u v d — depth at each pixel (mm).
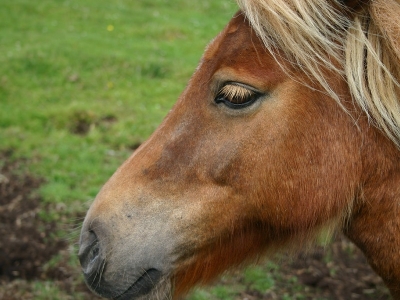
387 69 1979
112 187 2219
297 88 2039
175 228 2145
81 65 8711
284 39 1980
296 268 4438
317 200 2117
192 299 3998
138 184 2178
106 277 2172
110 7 12438
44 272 4320
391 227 2160
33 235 4758
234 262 2371
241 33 2082
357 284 4234
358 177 2123
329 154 2080
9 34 9969
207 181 2135
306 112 2049
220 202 2145
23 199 5320
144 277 2174
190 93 2154
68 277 4277
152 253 2145
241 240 2295
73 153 6242
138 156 2230
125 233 2150
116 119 7184
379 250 2225
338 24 2021
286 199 2123
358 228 2244
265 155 2076
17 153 6191
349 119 2068
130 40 10297
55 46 9336
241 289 4191
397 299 2336
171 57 9477
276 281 4301
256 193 2125
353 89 1977
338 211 2164
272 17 1990
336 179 2102
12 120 6914
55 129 6871
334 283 4250
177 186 2150
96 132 6750
